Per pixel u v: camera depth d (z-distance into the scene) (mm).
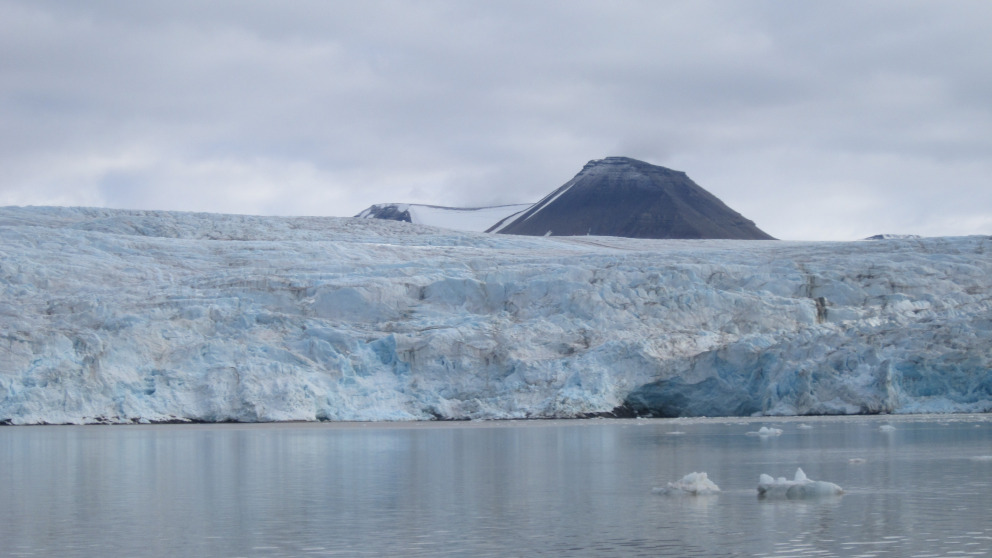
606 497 31047
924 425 62062
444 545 23609
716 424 67625
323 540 24406
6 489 34656
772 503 29125
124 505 30422
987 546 22547
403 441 55281
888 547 22500
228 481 36469
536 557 22062
